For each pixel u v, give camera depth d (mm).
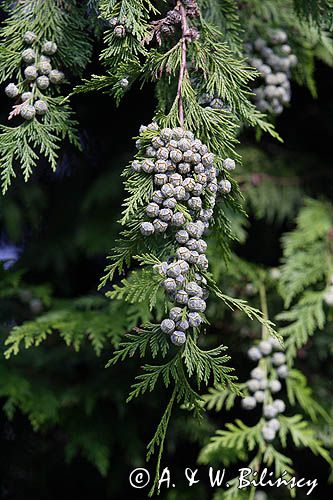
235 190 961
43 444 1657
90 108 1306
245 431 1257
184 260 904
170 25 978
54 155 980
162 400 1574
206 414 1640
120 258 930
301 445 1666
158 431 925
